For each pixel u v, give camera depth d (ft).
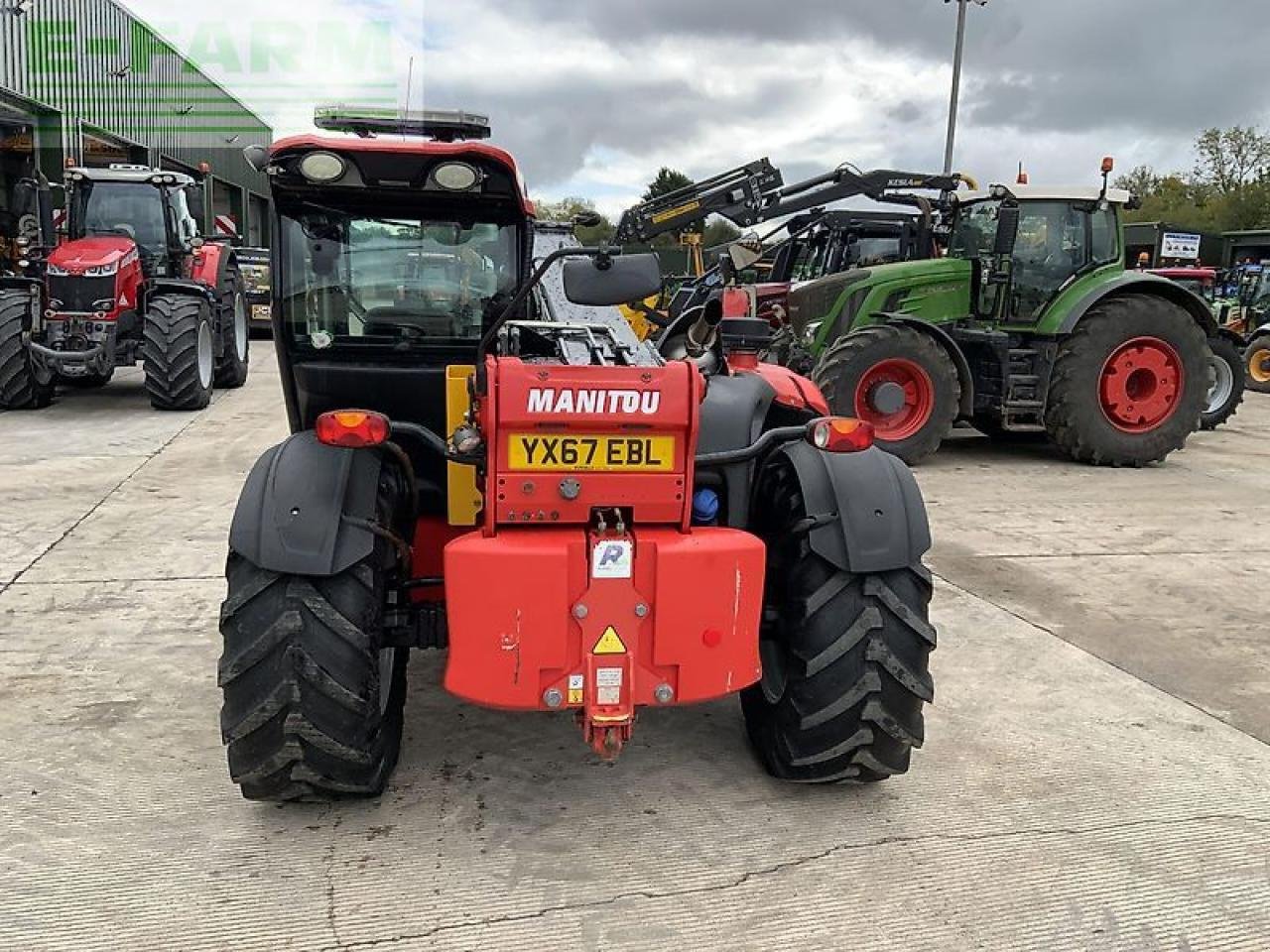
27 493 21.13
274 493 8.66
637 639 8.56
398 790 9.83
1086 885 8.63
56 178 53.67
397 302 10.94
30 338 30.58
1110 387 27.43
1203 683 13.00
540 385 8.41
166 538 17.97
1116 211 27.86
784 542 9.80
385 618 9.47
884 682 9.17
